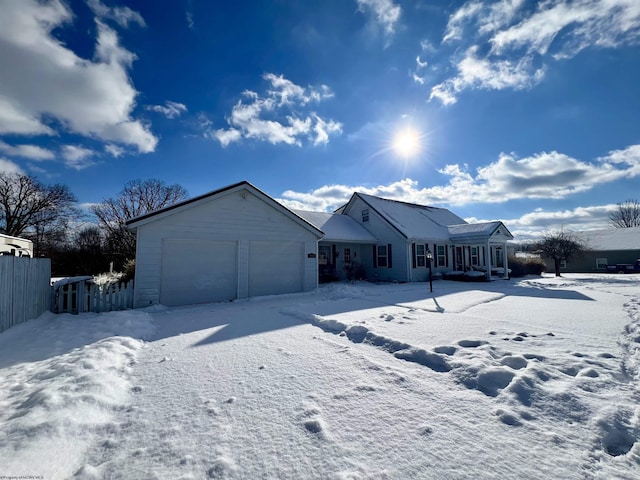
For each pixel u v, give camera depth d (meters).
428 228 18.97
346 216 20.33
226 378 3.25
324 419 2.38
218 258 9.66
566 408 2.46
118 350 4.19
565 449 1.98
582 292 10.82
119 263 28.17
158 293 8.52
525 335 4.70
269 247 10.75
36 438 2.07
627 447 2.04
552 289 12.06
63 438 2.12
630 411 2.40
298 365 3.61
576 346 4.10
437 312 6.94
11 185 28.83
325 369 3.47
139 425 2.34
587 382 2.89
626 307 7.36
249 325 5.94
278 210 10.91
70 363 3.58
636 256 28.16
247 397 2.79
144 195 34.75
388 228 17.53
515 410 2.47
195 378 3.28
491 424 2.29
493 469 1.79
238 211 10.09
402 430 2.22
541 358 3.57
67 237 31.67
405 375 3.25
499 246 22.80
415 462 1.86
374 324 5.55
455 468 1.80
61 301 7.46
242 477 1.75
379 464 1.85
